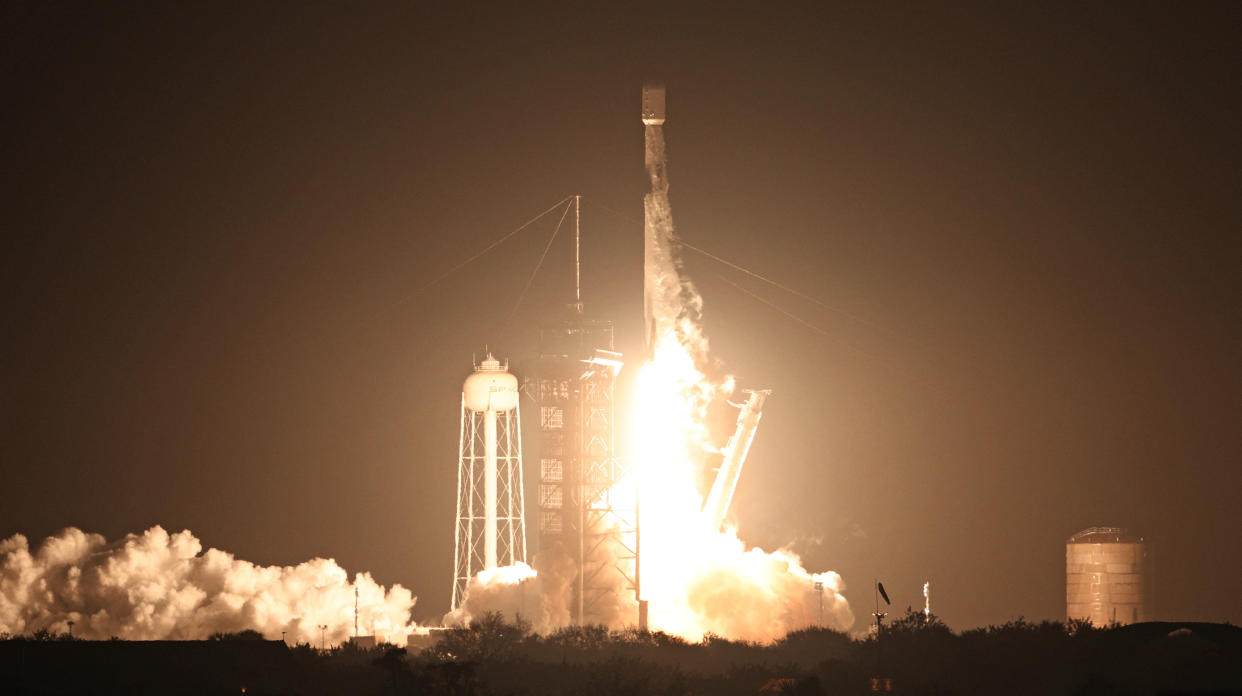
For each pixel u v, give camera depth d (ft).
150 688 334.85
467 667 333.62
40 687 332.39
